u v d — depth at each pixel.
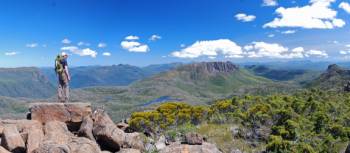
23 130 21.64
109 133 22.47
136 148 23.05
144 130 36.53
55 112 24.28
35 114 24.09
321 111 68.50
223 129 53.53
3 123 22.41
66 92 27.33
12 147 19.22
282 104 76.69
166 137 29.92
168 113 51.97
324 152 48.53
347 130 56.78
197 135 25.58
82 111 24.66
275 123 60.94
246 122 59.44
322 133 57.38
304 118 63.66
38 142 20.00
